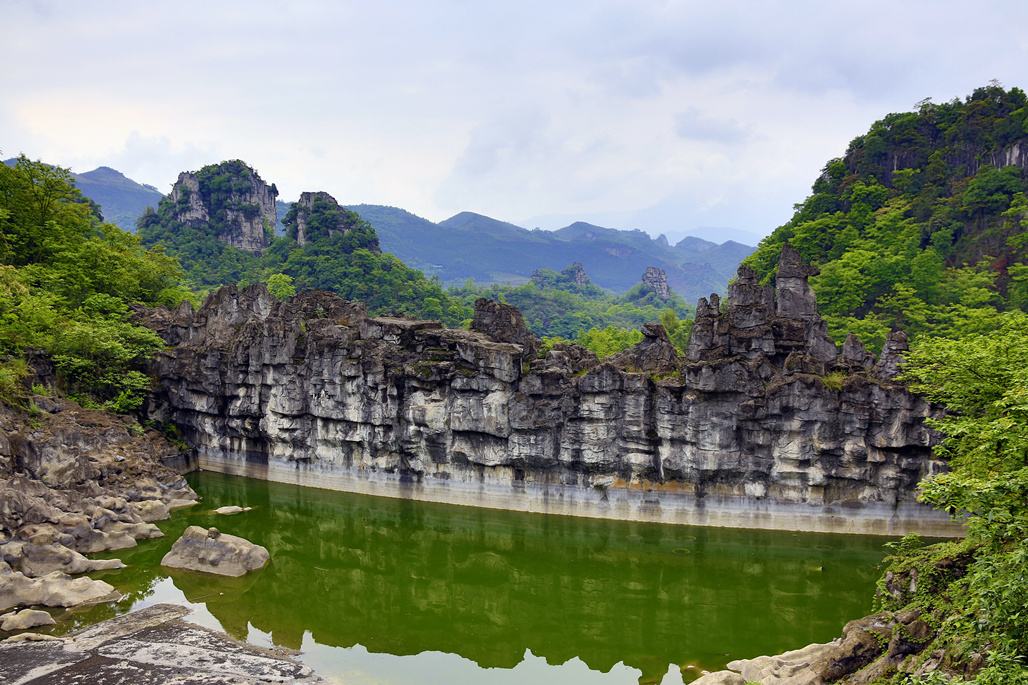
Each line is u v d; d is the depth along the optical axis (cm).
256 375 8494
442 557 6644
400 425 7888
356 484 8194
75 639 4672
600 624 5438
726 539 6762
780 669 4038
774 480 6900
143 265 11081
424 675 4606
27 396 7094
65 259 9819
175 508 7469
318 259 19862
